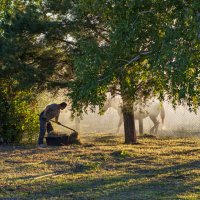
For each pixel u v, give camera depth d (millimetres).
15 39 17109
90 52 9555
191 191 9734
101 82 9328
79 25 16578
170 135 23266
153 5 8742
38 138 18953
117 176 11430
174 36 8219
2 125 18984
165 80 8562
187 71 8234
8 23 17188
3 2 19031
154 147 17562
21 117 19203
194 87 8453
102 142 19672
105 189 10023
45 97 19938
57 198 9250
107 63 9359
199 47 8352
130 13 8906
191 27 8141
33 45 17391
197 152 15914
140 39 9094
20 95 18875
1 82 19016
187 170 12195
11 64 17156
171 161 13859
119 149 16484
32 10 17141
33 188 10195
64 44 17453
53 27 16875
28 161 13977
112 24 9266
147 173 11898
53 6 16812
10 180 11055
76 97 10141
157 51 8656
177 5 8523
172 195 9359
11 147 17766
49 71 17750
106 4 9281
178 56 8094
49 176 11531
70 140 18297
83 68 9453
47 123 18312
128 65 9844
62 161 13820
